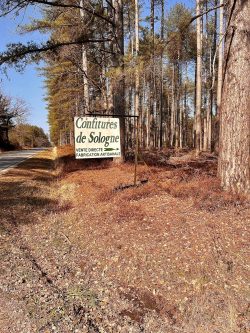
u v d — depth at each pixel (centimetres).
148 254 555
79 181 1136
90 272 552
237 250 528
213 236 566
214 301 445
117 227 668
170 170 1130
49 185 1258
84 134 910
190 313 434
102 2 1462
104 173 1200
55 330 399
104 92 1764
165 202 757
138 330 409
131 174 1089
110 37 1392
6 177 1393
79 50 1756
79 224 756
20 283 506
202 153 1889
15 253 624
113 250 596
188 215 662
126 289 496
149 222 660
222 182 764
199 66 1991
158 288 487
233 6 720
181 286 481
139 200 800
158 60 1233
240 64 718
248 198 709
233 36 722
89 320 425
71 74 2242
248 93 721
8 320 417
